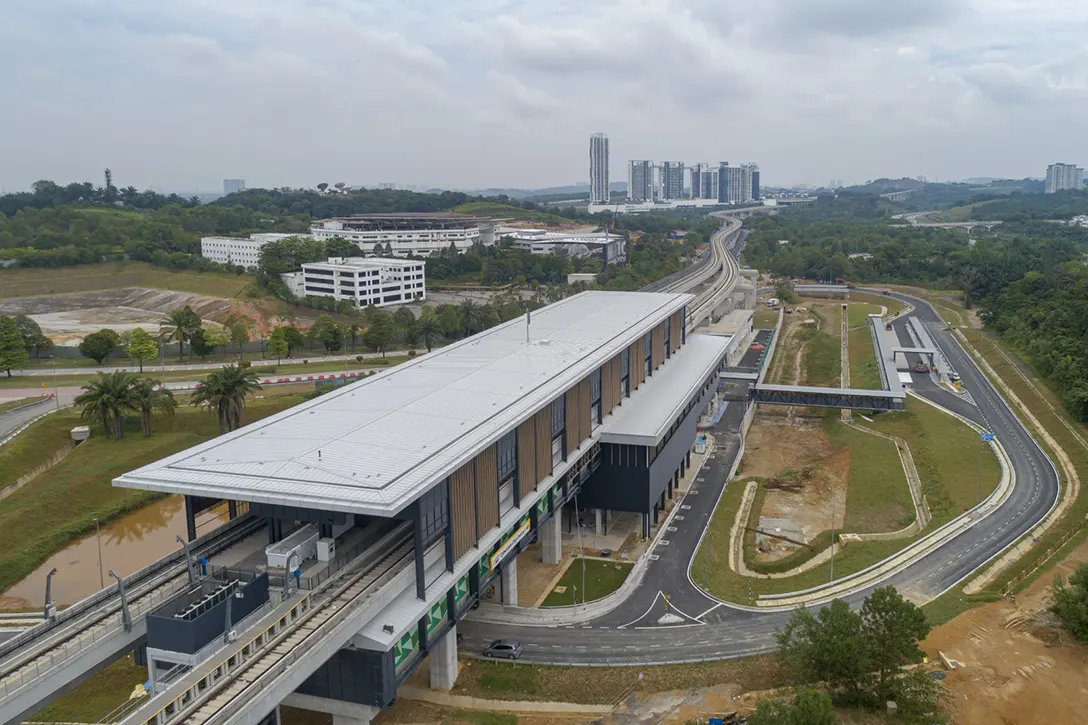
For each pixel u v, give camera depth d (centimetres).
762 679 8275
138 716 5466
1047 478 13400
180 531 12888
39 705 6066
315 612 6725
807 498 13738
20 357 19412
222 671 5969
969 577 10306
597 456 11856
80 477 13662
